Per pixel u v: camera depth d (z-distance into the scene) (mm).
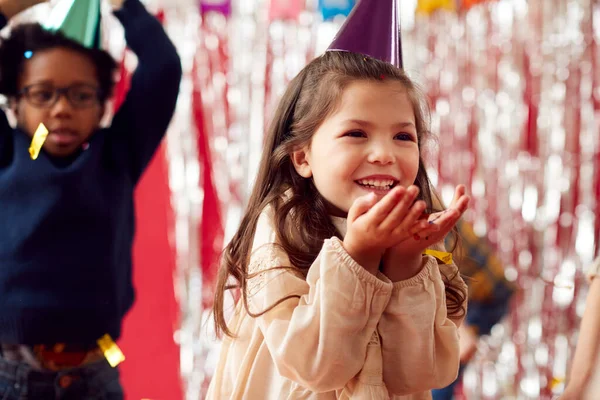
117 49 2869
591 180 2951
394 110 1384
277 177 1503
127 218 2244
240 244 1504
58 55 2199
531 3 2957
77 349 2102
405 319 1313
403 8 3002
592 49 2936
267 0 3010
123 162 2260
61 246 2080
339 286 1260
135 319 2770
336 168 1369
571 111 2953
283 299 1344
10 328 2043
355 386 1331
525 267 2963
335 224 1444
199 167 2975
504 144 2992
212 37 2992
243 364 1441
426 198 1610
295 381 1326
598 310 1876
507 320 2965
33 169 2105
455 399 2902
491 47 2988
